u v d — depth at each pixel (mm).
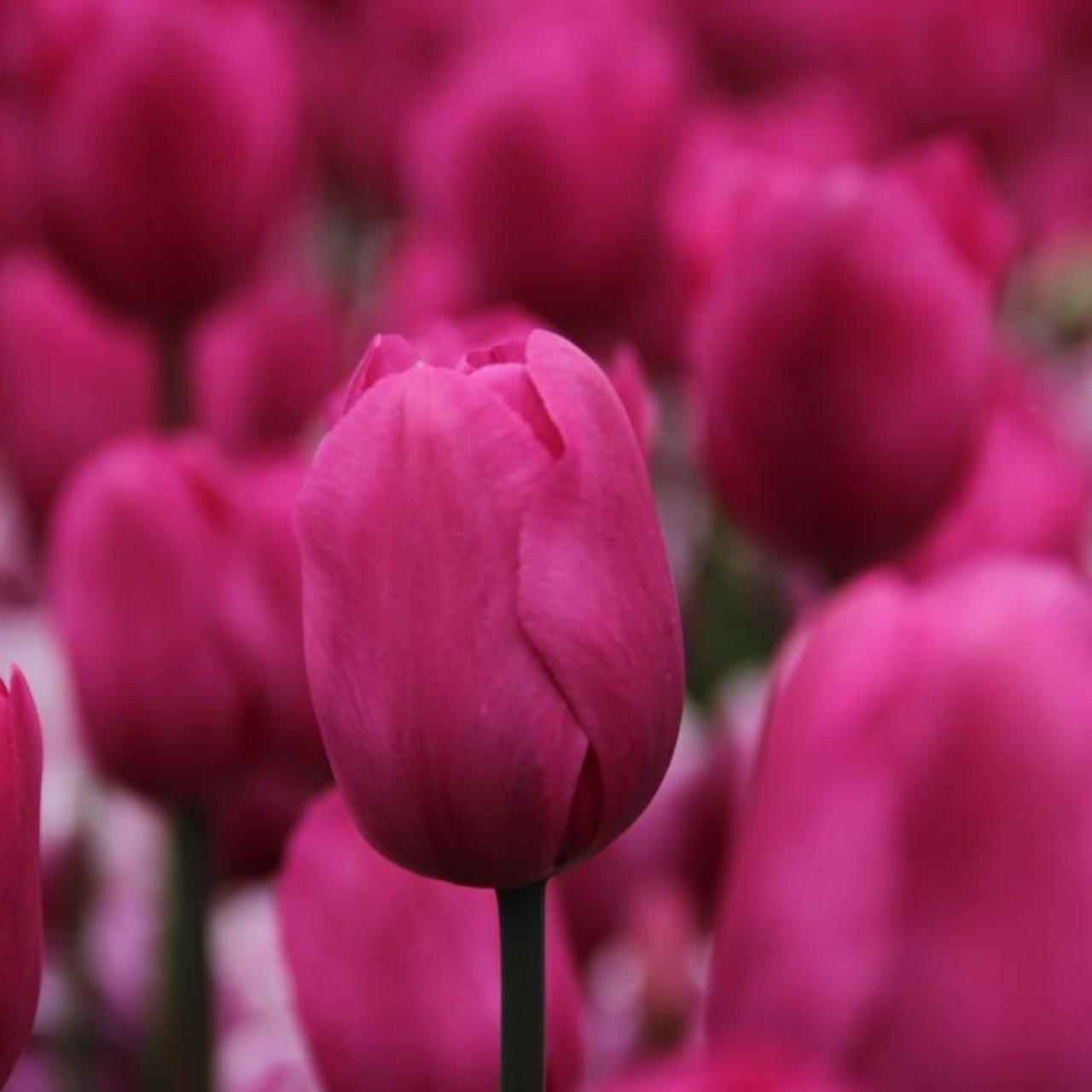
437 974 591
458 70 960
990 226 740
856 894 549
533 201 840
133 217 801
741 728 781
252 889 805
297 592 701
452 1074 591
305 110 1119
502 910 530
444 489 509
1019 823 542
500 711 513
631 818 526
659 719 521
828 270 682
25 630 987
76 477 835
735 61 1207
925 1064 546
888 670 552
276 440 904
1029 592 551
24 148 874
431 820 519
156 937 817
